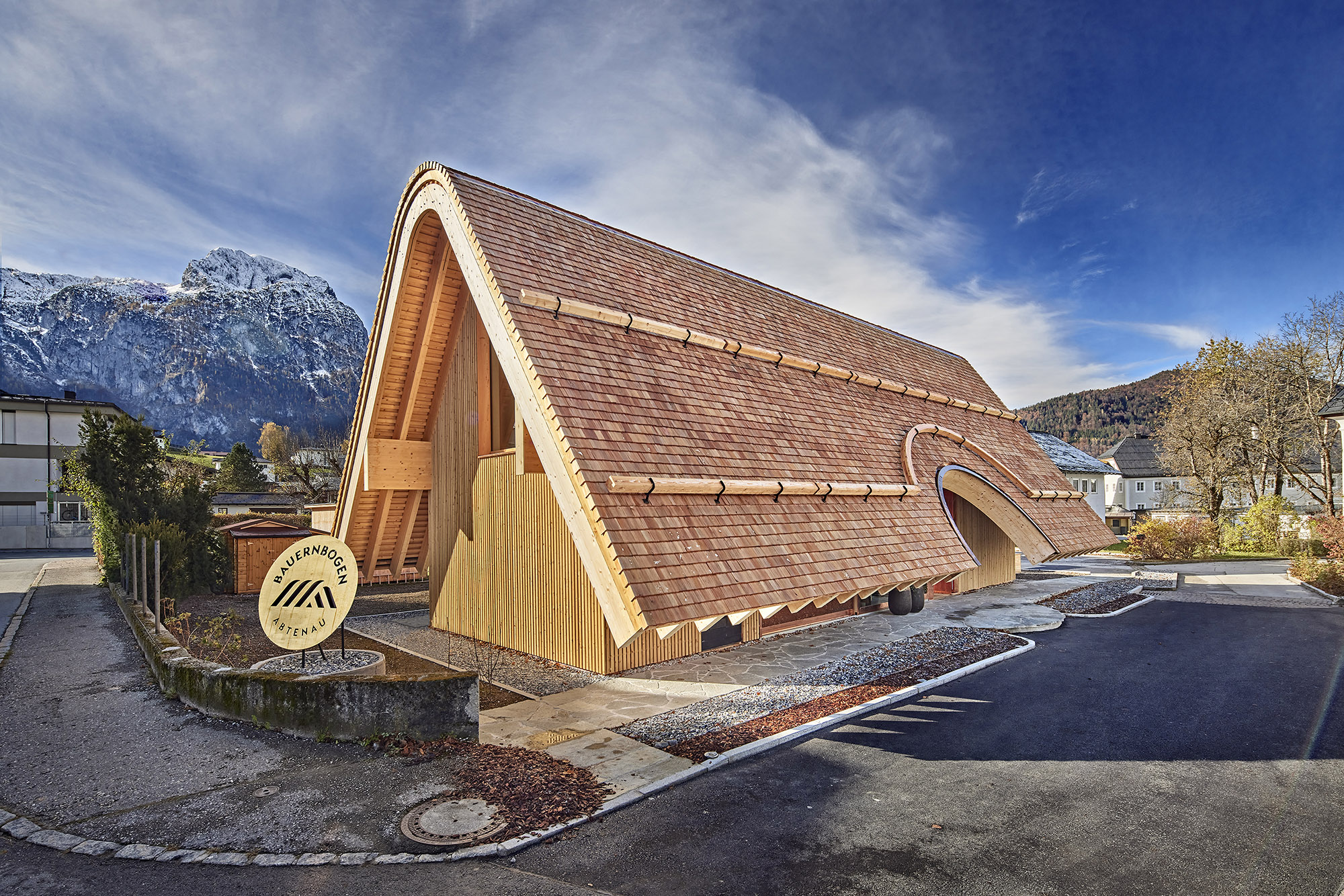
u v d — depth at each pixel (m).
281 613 10.32
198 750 7.95
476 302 11.23
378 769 7.44
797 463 12.72
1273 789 7.20
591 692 10.59
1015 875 5.54
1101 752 8.28
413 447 16.23
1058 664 12.57
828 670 11.81
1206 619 17.19
